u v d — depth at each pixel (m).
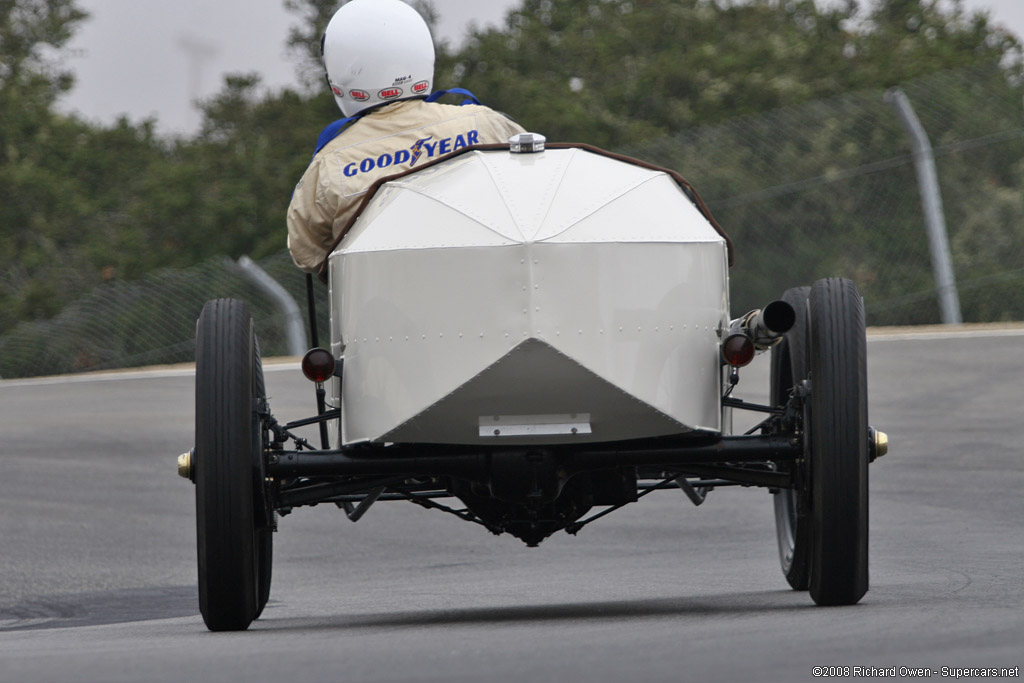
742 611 19.64
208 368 18.73
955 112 82.06
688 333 18.47
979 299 81.56
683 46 155.25
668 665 13.74
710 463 20.23
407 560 35.25
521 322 17.73
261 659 15.38
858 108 83.00
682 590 25.77
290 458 19.16
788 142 82.25
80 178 146.00
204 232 128.38
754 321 19.00
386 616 22.75
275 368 67.62
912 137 71.56
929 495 38.59
